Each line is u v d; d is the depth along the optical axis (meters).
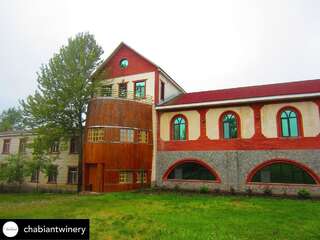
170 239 8.31
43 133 21.89
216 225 9.95
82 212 12.60
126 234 8.88
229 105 21.38
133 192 20.66
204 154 21.66
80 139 23.23
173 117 23.62
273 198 17.31
